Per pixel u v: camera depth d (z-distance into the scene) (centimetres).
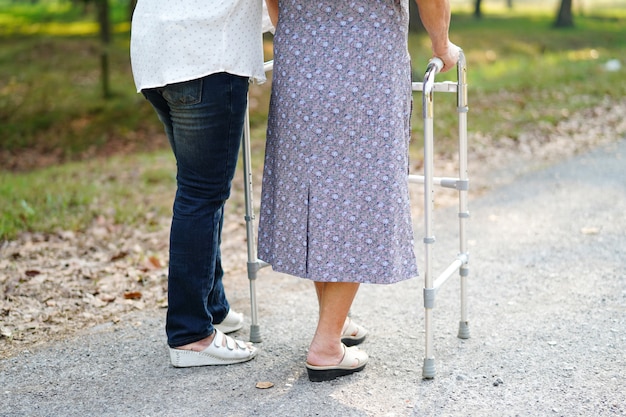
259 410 256
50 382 286
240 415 253
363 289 387
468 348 305
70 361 306
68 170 820
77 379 288
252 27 267
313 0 255
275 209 274
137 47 267
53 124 1186
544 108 1016
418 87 293
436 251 456
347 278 261
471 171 699
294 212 266
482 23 2717
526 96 1116
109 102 1298
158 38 259
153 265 445
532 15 3250
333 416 250
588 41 2153
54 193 658
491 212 547
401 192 259
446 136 866
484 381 273
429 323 273
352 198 257
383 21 253
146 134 1127
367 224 257
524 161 730
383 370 287
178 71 257
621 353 293
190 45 257
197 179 274
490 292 375
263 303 373
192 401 265
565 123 914
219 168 273
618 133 839
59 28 2294
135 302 380
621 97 1065
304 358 301
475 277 400
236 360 296
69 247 489
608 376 273
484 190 623
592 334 313
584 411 248
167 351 314
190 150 269
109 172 787
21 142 1092
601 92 1105
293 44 260
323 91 255
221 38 258
